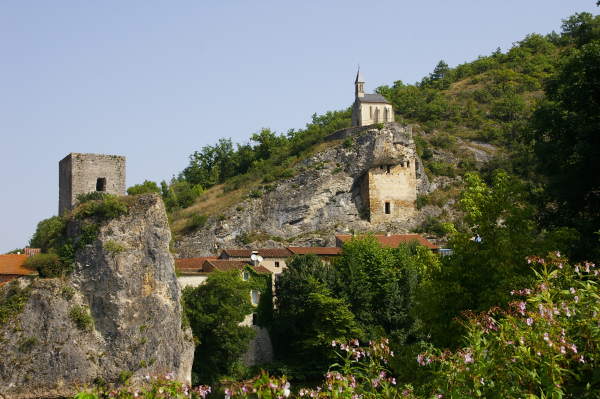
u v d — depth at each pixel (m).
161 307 53.53
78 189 73.25
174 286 55.16
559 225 34.00
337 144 97.69
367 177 94.88
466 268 30.39
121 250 53.22
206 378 55.91
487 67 172.88
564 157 32.88
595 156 30.22
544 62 167.38
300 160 98.44
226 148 126.06
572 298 17.25
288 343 64.38
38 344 49.78
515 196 30.78
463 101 146.50
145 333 52.41
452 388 15.79
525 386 15.52
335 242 89.25
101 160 74.88
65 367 49.72
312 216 93.44
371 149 94.38
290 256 69.12
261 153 122.25
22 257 56.03
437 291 29.98
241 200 94.00
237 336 56.78
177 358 52.97
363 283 63.34
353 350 19.11
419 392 18.77
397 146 95.31
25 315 50.34
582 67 32.25
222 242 90.12
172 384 17.47
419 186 98.81
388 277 64.75
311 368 59.00
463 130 124.62
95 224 53.88
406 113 131.75
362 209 95.25
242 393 14.95
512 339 15.84
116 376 50.72
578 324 15.47
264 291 64.56
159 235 55.31
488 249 29.52
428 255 31.77
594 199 32.38
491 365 15.34
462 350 16.75
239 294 58.44
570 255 30.61
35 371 49.16
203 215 92.38
